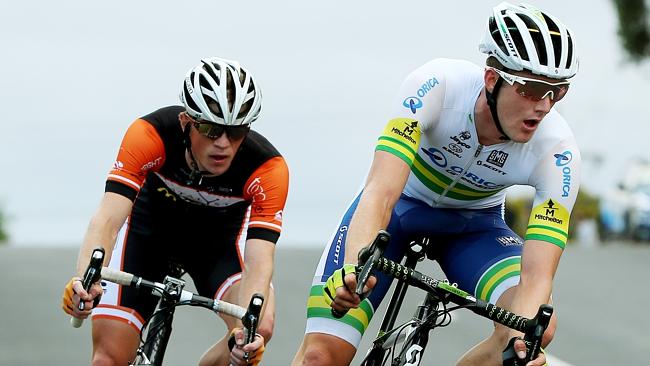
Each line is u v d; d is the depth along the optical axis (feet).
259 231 33.17
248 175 33.24
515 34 28.78
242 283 32.76
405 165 29.99
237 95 30.73
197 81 31.04
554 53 28.50
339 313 26.78
